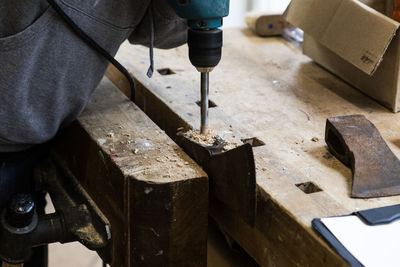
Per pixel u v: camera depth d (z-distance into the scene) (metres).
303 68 1.60
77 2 1.07
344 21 1.31
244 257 1.25
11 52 1.04
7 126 1.13
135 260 1.08
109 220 1.16
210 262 1.25
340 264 0.82
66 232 1.17
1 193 1.35
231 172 1.00
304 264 0.90
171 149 1.13
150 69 1.19
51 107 1.16
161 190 1.00
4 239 1.12
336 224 0.88
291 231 0.92
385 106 1.36
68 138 1.34
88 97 1.22
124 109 1.32
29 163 1.40
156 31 1.24
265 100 1.38
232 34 1.88
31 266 1.47
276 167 1.07
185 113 1.28
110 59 1.18
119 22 1.15
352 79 1.46
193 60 1.04
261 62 1.63
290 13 1.49
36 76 1.10
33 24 1.04
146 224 1.03
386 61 1.30
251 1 2.55
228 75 1.53
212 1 0.99
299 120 1.28
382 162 1.04
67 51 1.11
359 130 1.10
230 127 1.23
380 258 0.82
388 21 1.22
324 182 1.03
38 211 1.45
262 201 0.99
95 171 1.19
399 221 0.90
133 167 1.05
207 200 1.04
